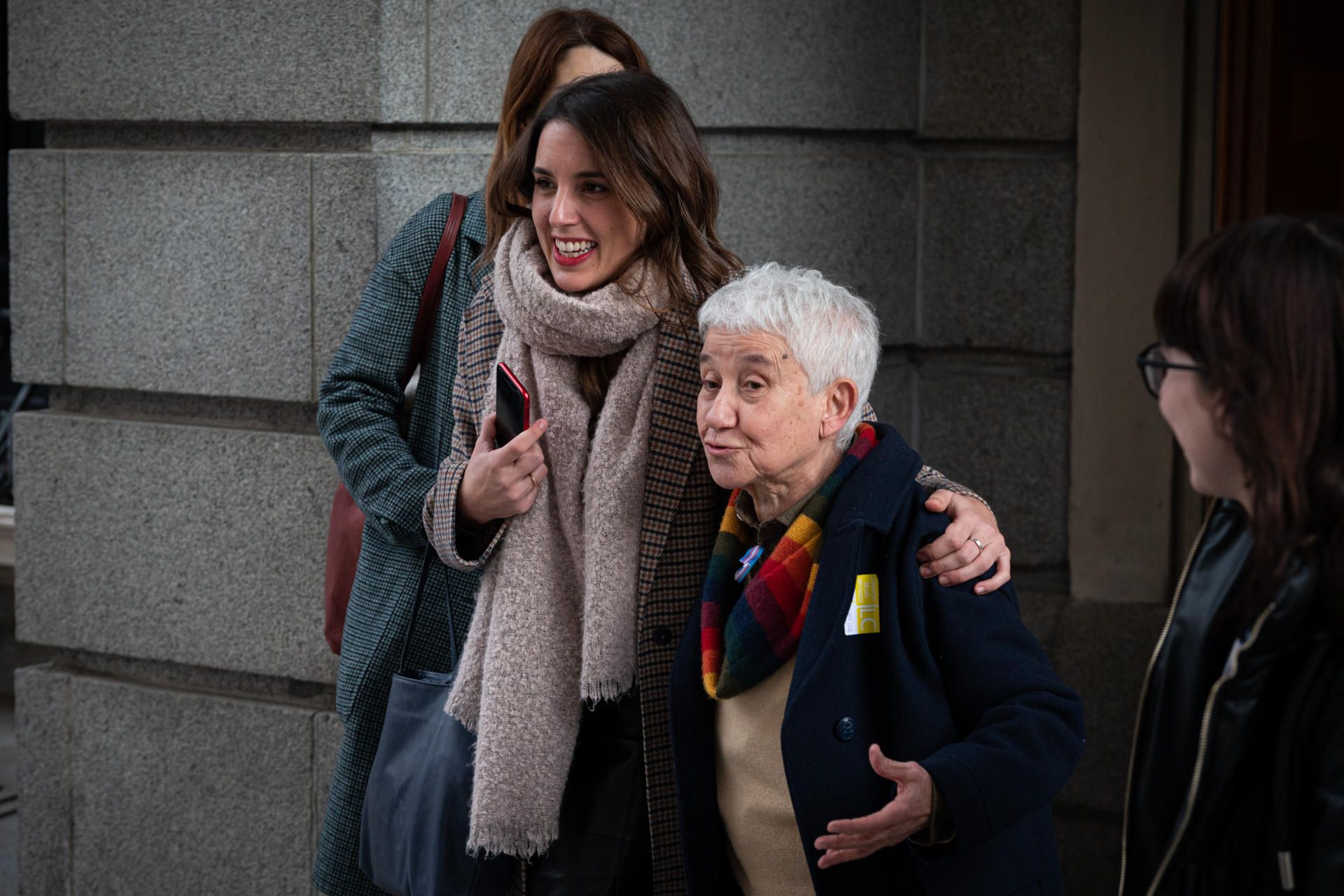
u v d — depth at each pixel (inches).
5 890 155.5
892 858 72.3
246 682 139.5
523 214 89.2
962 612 71.4
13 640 219.1
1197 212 138.9
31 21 139.6
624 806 82.6
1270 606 53.6
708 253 83.9
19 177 141.5
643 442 81.3
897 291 149.5
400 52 127.2
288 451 132.8
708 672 74.9
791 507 76.2
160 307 136.9
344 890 97.3
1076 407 144.6
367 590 97.3
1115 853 141.2
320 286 129.5
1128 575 143.9
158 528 139.3
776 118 137.8
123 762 143.3
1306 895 52.7
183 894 141.6
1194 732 57.5
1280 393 51.4
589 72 96.8
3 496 207.3
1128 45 138.9
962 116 146.9
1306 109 142.8
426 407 97.0
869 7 142.6
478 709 84.0
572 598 84.0
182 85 133.8
